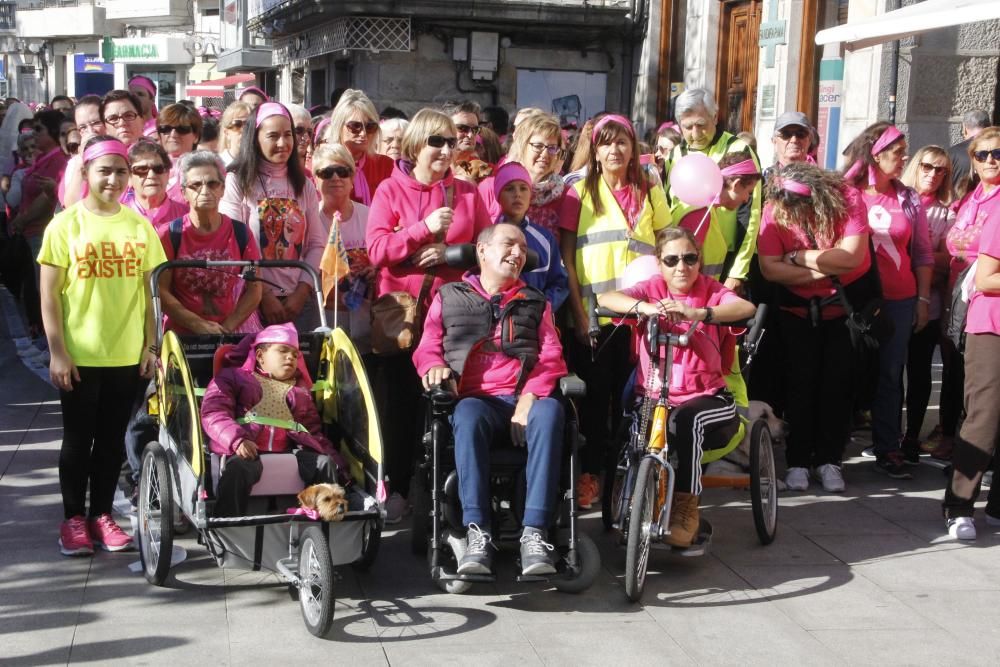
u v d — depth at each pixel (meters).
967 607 5.20
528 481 5.08
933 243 7.73
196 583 5.30
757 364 7.54
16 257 12.16
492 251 5.46
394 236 6.00
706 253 6.71
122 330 5.58
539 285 6.20
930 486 7.08
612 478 5.94
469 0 17.66
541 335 5.51
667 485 5.29
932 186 7.67
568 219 6.48
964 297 6.39
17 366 9.98
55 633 4.72
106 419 5.69
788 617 5.05
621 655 4.64
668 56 16.41
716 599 5.25
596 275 6.38
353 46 18.06
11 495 6.48
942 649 4.76
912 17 8.01
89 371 5.55
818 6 11.88
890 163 7.15
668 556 5.80
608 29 18.23
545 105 18.77
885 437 7.29
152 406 5.81
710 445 5.62
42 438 7.66
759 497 5.83
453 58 18.42
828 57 9.59
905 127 11.05
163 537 5.07
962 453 6.09
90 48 45.75
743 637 4.84
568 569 5.16
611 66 18.64
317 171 6.54
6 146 13.80
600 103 18.80
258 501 5.20
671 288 5.80
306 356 5.80
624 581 5.45
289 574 4.84
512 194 6.11
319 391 5.70
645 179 6.45
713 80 14.91
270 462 5.13
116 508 6.34
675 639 4.80
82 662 4.46
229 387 5.30
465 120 7.38
